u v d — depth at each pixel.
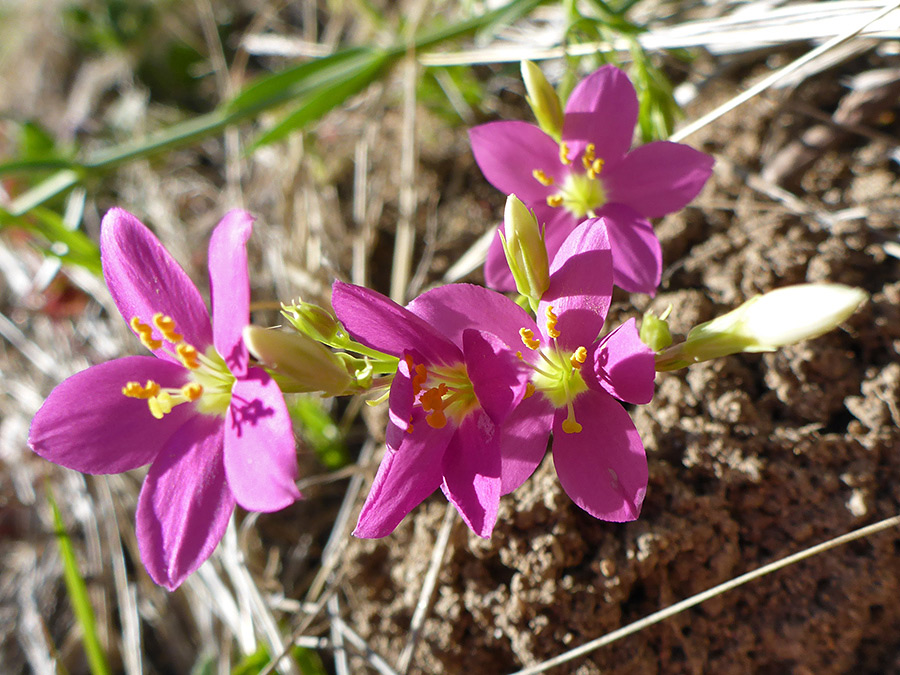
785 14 0.07
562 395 0.05
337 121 0.10
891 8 0.06
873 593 0.05
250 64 0.12
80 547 0.08
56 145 0.11
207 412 0.05
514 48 0.08
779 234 0.06
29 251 0.10
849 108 0.07
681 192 0.06
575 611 0.05
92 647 0.06
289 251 0.09
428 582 0.06
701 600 0.05
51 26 0.13
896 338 0.06
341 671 0.06
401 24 0.10
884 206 0.07
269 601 0.07
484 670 0.06
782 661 0.05
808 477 0.05
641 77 0.07
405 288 0.08
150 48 0.12
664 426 0.06
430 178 0.09
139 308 0.05
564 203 0.06
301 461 0.08
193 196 0.10
